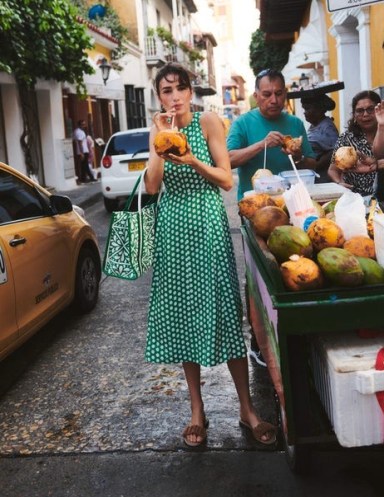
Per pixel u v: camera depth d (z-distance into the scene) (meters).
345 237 2.50
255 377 4.09
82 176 18.61
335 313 2.16
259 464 3.06
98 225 11.17
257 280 2.93
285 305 2.16
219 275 3.07
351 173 4.36
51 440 3.46
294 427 2.30
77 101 19.03
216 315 3.05
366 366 2.12
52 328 5.44
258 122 4.13
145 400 3.88
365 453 3.05
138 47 27.00
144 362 4.52
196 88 42.81
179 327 3.16
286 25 18.88
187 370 3.31
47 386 4.21
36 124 15.97
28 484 3.04
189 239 3.07
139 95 27.66
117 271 3.07
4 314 3.98
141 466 3.12
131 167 12.09
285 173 3.73
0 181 4.57
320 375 2.39
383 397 2.12
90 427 3.57
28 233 4.54
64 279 5.19
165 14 34.72
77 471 3.12
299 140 3.73
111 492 2.93
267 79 3.99
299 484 2.87
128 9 26.86
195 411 3.33
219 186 3.06
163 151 2.81
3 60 12.34
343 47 10.72
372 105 4.23
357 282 2.18
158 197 3.24
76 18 15.05
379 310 2.16
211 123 3.10
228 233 3.16
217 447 3.24
